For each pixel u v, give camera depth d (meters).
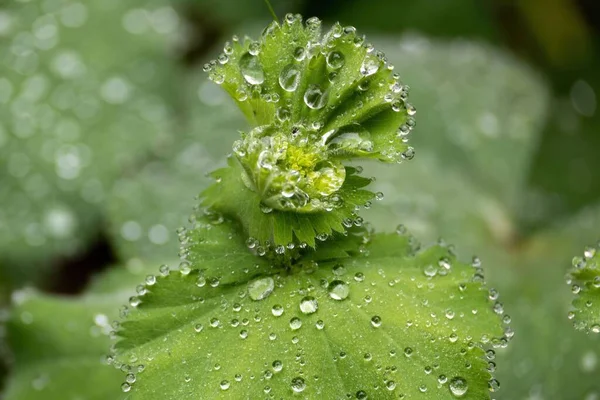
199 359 0.26
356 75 0.26
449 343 0.26
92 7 0.44
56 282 0.38
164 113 0.42
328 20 0.49
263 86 0.26
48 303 0.33
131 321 0.26
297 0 0.48
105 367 0.32
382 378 0.26
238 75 0.26
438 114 0.42
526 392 0.32
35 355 0.33
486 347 0.31
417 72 0.43
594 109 0.47
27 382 0.32
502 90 0.43
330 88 0.26
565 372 0.32
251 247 0.26
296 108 0.26
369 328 0.26
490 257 0.35
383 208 0.35
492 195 0.39
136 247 0.35
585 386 0.32
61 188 0.39
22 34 0.43
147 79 0.43
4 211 0.39
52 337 0.33
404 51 0.44
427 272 0.26
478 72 0.44
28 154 0.40
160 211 0.36
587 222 0.36
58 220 0.39
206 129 0.41
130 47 0.44
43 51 0.43
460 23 0.49
